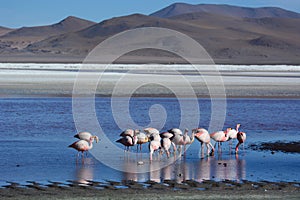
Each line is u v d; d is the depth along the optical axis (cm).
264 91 6250
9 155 2603
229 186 2030
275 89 6506
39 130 3391
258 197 1853
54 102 4978
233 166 2433
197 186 2028
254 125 3778
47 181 2084
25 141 2997
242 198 1838
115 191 1928
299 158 2625
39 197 1827
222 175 2238
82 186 2005
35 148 2798
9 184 2028
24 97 5331
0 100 5059
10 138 3083
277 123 3872
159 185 2036
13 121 3747
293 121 3988
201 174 2258
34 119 3869
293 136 3312
